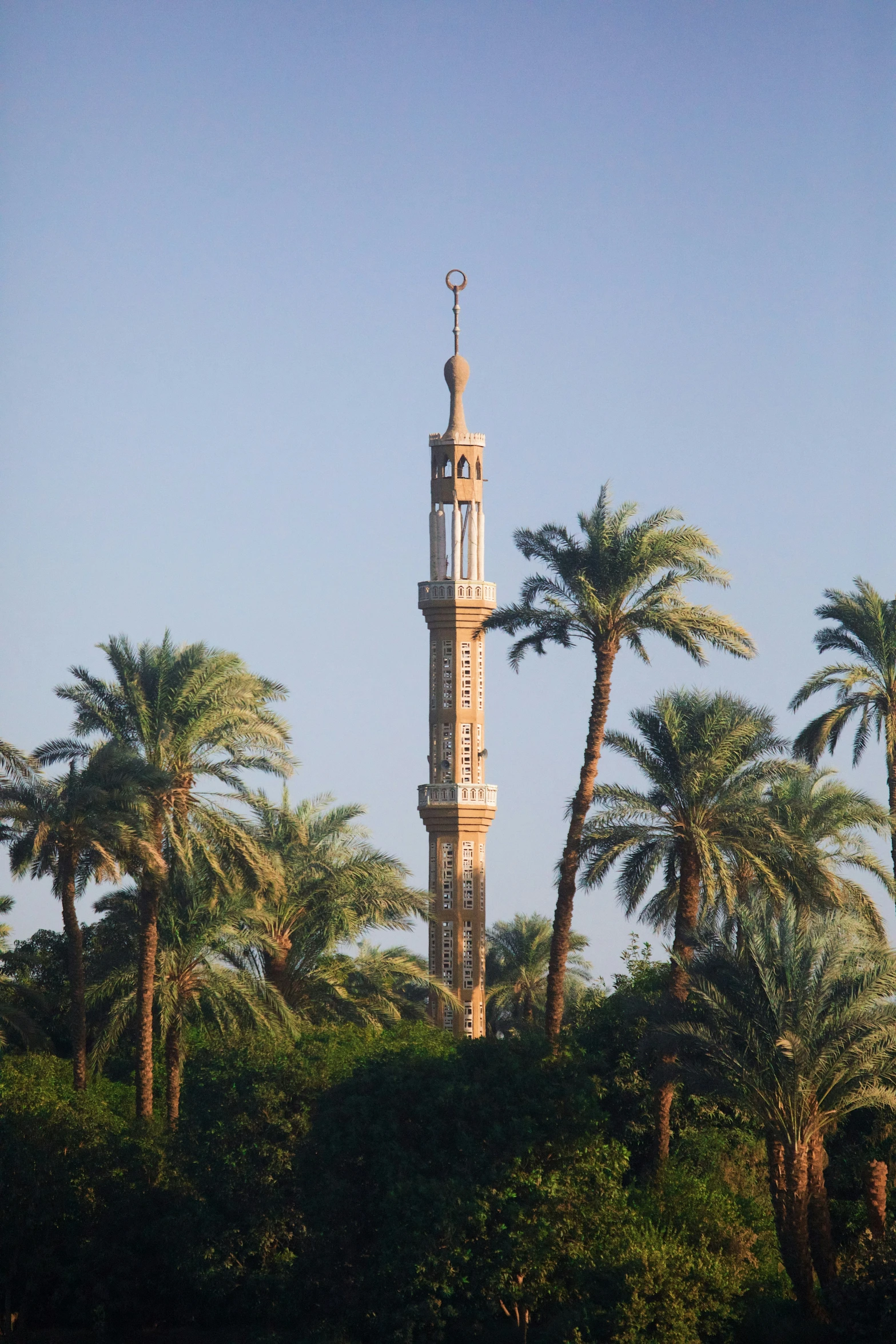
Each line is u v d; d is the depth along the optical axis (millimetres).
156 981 65125
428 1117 49406
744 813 59188
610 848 59344
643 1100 62156
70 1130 55969
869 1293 47781
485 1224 47375
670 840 60344
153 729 62062
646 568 61219
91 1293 53906
